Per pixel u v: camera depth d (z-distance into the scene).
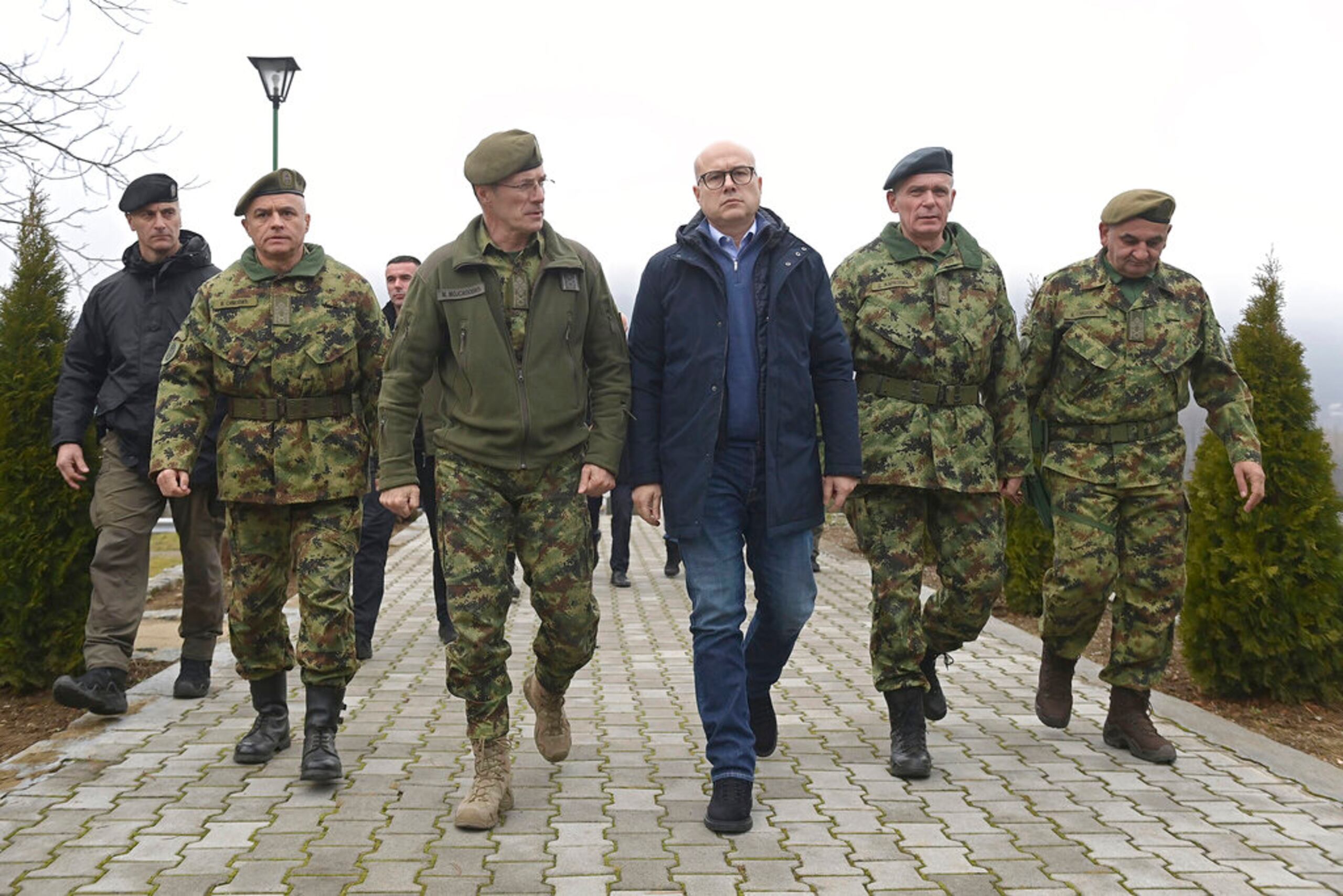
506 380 3.99
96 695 5.27
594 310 4.16
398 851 3.71
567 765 4.75
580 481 4.15
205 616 5.89
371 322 4.83
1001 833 3.92
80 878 3.47
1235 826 4.02
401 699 6.07
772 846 3.78
